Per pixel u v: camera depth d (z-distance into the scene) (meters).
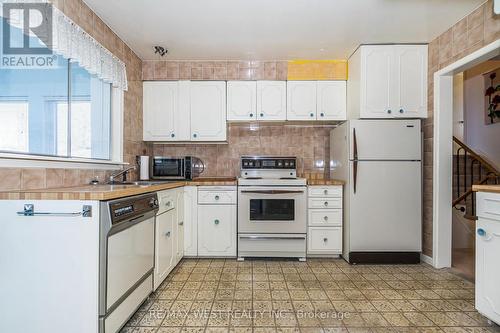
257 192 3.14
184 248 3.15
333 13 2.45
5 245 1.48
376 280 2.58
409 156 2.98
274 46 3.11
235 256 3.20
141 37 2.88
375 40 2.98
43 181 1.86
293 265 3.00
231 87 3.48
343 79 3.47
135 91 3.28
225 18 2.52
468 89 4.36
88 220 1.48
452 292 2.33
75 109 2.28
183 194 3.11
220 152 3.80
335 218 3.18
